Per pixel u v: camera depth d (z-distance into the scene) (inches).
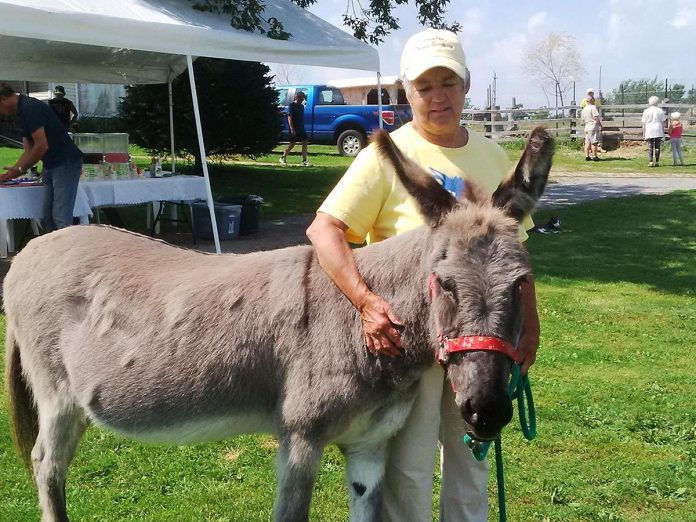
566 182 709.9
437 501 151.3
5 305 135.3
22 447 139.6
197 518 142.6
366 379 104.0
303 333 107.7
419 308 102.3
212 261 123.6
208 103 647.8
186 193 393.4
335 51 390.6
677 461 168.2
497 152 119.1
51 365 126.2
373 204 109.7
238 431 117.0
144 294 119.9
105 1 327.3
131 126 666.8
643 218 502.0
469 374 87.1
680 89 1427.2
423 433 110.4
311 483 106.9
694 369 229.0
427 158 112.0
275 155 912.3
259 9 379.6
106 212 434.0
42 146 298.0
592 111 893.2
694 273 353.7
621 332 266.2
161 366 115.0
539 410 194.7
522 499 152.3
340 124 913.5
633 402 201.2
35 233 386.0
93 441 173.2
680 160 856.9
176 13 355.6
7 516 141.7
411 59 107.9
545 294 314.7
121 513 144.4
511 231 93.8
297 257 115.3
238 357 111.0
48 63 426.0
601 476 161.3
